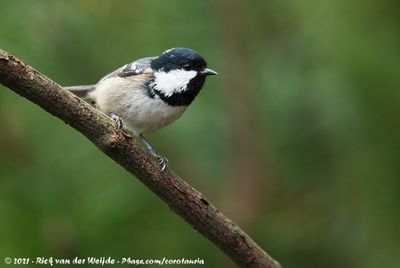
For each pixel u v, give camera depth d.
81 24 9.00
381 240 8.76
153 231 8.52
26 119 8.76
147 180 7.24
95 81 9.13
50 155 8.57
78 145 8.68
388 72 8.85
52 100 6.61
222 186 8.95
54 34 8.94
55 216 7.91
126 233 8.30
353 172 8.93
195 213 7.35
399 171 8.77
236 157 8.93
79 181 8.41
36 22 8.93
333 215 9.02
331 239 9.02
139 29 9.27
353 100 8.88
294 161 9.07
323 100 8.96
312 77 9.02
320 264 9.12
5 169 8.41
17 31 8.79
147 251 8.38
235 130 8.95
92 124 6.86
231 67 9.20
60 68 8.93
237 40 9.31
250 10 9.37
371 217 8.82
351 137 8.91
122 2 9.22
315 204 9.09
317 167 9.07
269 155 8.98
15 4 8.83
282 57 9.34
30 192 8.16
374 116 8.87
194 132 9.03
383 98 8.83
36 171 8.41
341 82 8.88
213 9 9.32
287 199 9.09
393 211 8.76
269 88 9.16
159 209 8.59
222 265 8.68
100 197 8.28
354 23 8.95
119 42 9.19
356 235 8.88
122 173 8.50
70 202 8.17
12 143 8.73
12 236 7.61
